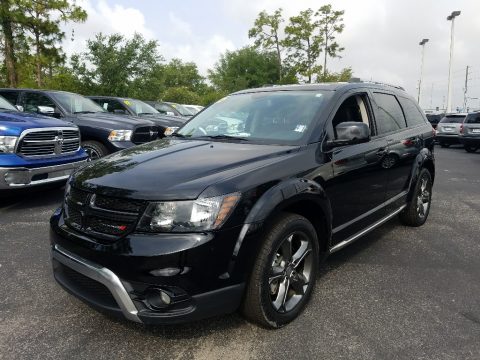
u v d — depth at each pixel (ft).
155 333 9.75
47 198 22.39
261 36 123.24
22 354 8.94
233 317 10.43
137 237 8.38
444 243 16.21
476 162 44.86
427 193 18.58
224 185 8.76
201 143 11.98
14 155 18.53
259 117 12.89
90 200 9.16
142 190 8.64
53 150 20.31
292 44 116.67
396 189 15.61
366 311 10.82
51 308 10.82
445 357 8.93
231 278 8.68
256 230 8.88
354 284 12.39
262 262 9.12
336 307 11.00
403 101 17.39
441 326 10.13
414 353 9.05
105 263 8.55
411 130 16.90
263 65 165.89
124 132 27.12
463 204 23.21
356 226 12.87
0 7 63.72
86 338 9.55
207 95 170.91
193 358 8.87
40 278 12.50
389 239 16.60
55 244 9.90
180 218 8.37
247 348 9.20
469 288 12.24
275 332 9.81
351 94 13.38
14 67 69.21
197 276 8.32
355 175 12.30
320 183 10.78
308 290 10.61
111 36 85.61
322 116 11.94
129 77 86.33
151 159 10.40
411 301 11.39
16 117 20.15
